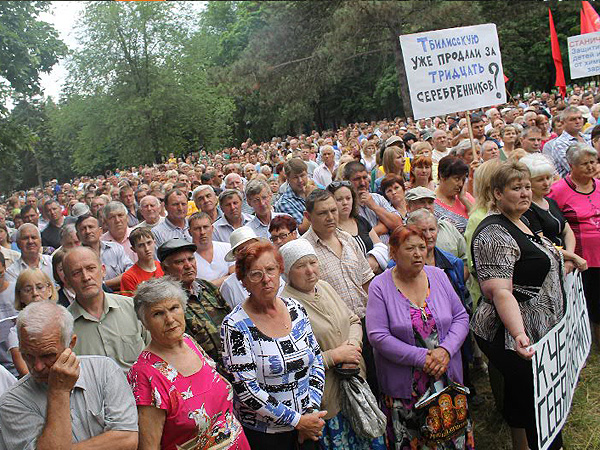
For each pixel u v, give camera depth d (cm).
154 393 286
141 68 3600
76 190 1922
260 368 328
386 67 4216
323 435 361
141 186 923
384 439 368
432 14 2448
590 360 519
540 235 402
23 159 5653
